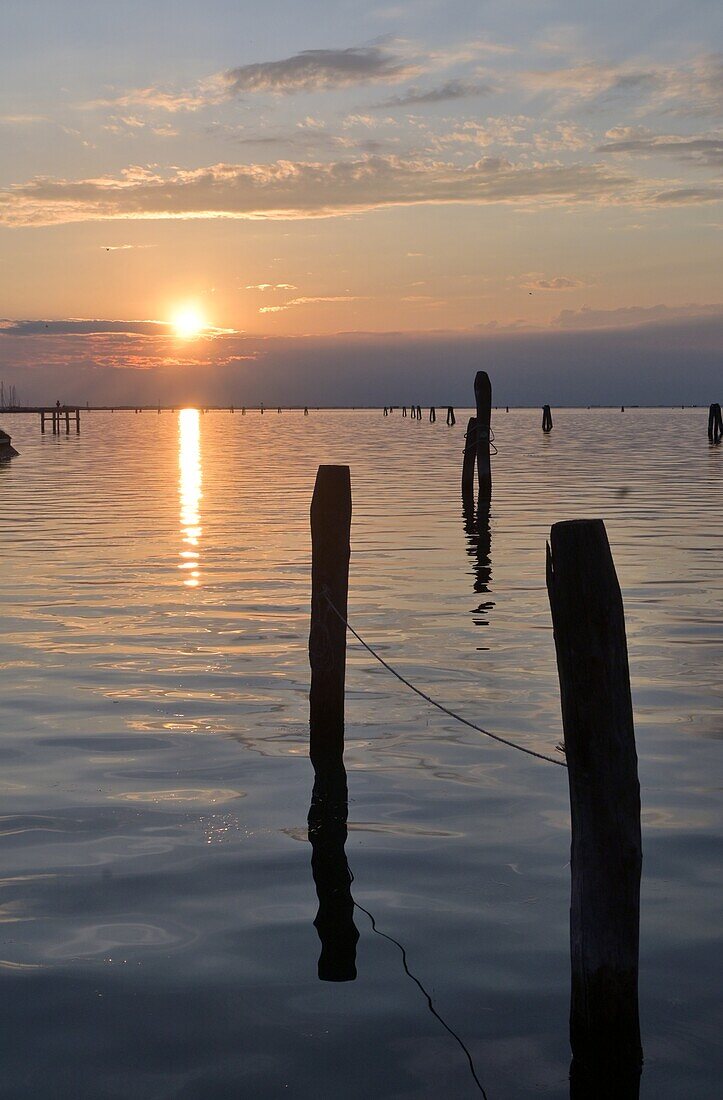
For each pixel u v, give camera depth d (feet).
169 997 15.15
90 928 17.10
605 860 13.84
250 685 31.83
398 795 23.06
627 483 106.22
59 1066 13.61
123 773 24.35
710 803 22.48
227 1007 14.90
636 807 13.96
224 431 328.70
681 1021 14.51
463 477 84.17
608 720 13.76
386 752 25.91
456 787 23.53
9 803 22.50
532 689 31.09
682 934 16.81
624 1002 13.93
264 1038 14.20
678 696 30.40
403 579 49.39
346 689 31.42
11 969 15.84
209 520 75.20
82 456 176.04
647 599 44.39
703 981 15.46
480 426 84.69
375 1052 13.91
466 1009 14.85
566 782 23.82
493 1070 13.56
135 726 27.89
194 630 39.14
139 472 133.18
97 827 21.21
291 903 17.98
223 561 55.52
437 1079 13.38
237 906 17.85
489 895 18.26
